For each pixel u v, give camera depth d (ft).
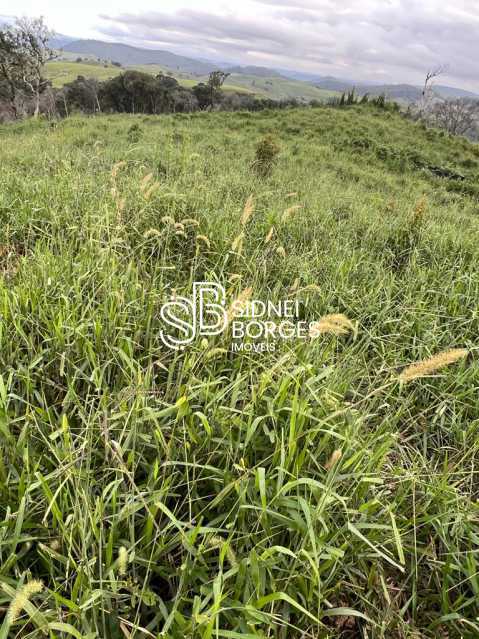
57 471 5.63
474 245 18.85
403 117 82.48
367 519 6.57
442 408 9.32
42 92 103.35
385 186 41.37
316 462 6.70
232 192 22.21
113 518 5.65
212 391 8.17
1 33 101.04
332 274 14.47
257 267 13.30
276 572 5.98
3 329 8.50
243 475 6.06
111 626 5.27
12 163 23.54
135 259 12.86
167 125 56.18
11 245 13.35
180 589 5.19
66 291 9.86
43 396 7.43
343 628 6.12
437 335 12.19
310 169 39.37
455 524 6.94
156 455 7.02
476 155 68.23
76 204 15.30
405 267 16.44
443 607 6.13
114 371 8.71
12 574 5.62
